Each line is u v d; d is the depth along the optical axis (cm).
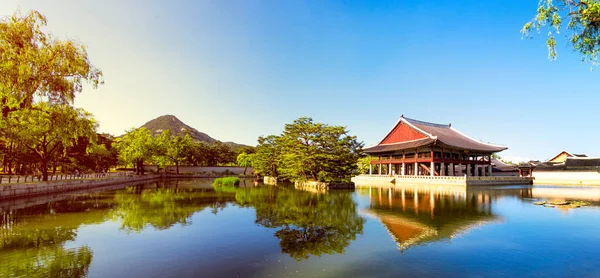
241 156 11031
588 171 6384
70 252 1416
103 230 1856
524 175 7669
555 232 1853
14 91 2356
